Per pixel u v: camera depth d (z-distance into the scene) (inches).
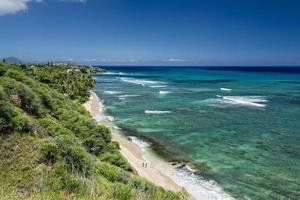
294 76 6569.9
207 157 1257.4
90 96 3009.4
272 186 978.7
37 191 439.5
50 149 729.0
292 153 1286.9
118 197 451.2
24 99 1050.7
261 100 2758.4
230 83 4793.3
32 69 2829.7
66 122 1183.6
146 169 1118.4
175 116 2055.9
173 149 1363.2
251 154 1284.4
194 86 4269.2
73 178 561.0
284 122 1845.5
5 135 761.0
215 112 2185.0
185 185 987.3
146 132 1654.8
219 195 918.4
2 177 627.8
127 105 2534.5
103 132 1174.3
